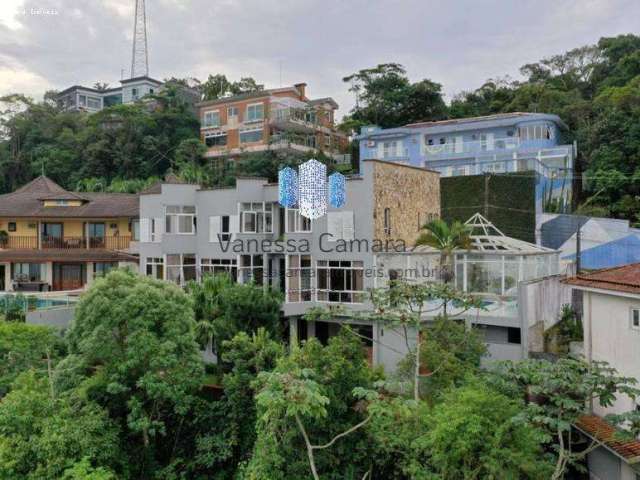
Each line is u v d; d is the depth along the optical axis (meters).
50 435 13.72
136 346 15.92
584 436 16.17
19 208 37.69
